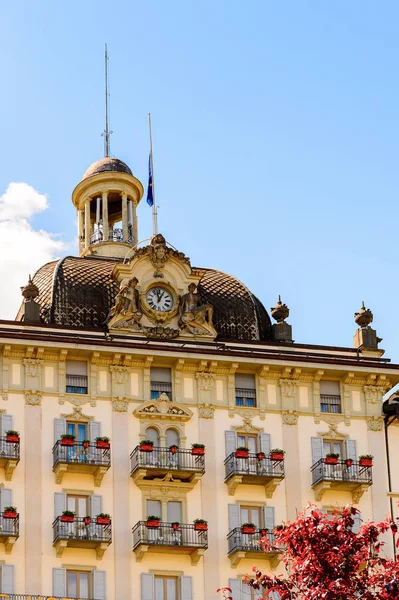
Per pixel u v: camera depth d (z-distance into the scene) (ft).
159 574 282.15
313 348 311.47
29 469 283.59
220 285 320.70
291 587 197.67
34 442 285.64
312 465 299.38
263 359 301.22
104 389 293.43
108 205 354.13
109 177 344.90
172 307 307.78
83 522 279.08
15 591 273.33
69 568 277.85
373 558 193.88
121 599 277.85
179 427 294.66
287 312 319.27
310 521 197.88
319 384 307.17
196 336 305.73
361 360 310.04
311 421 303.48
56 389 290.56
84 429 290.15
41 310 305.53
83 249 345.31
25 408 287.89
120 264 309.01
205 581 283.59
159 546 280.72
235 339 307.99
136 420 292.81
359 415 306.76
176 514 288.30
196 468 289.33
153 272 309.83
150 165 336.08
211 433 296.10
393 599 188.96
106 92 370.32
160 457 289.33
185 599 280.92
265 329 318.04
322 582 192.24
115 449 289.33
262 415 300.61
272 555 285.64
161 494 288.10
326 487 294.87
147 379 296.30
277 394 303.89
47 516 280.72
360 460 298.97
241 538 286.66
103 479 286.25
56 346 290.35
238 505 291.38
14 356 290.97
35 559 276.82
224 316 314.35
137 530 282.15
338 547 194.39
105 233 338.75
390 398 312.09
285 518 293.02
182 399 297.12
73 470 284.20
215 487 291.79
